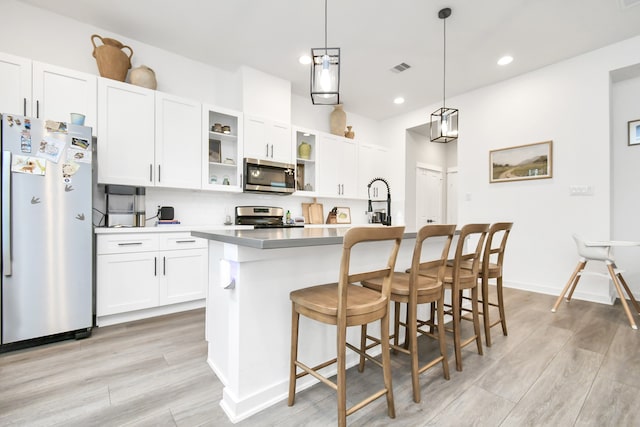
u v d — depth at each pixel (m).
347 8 2.64
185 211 3.40
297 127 4.07
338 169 4.63
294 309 1.42
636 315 2.79
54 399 1.49
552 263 3.56
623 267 3.42
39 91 2.37
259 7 2.63
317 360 1.70
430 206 5.98
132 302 2.62
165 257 2.80
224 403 1.45
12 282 1.99
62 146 2.17
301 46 3.24
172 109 3.04
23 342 2.12
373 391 1.59
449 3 2.56
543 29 2.91
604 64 3.22
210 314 1.86
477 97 4.27
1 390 1.57
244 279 1.41
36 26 2.63
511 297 3.42
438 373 1.77
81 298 2.24
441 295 1.69
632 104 3.38
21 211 2.02
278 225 3.74
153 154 2.91
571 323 2.59
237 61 3.55
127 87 2.78
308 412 1.42
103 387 1.60
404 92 4.40
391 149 5.52
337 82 2.19
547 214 3.61
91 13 2.72
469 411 1.42
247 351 1.42
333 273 1.78
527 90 3.78
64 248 2.17
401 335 2.22
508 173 3.93
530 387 1.62
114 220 2.83
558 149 3.53
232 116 3.53
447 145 6.41
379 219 5.14
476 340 2.02
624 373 1.75
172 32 3.00
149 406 1.44
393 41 3.13
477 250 2.00
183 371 1.77
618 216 3.47
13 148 1.99
